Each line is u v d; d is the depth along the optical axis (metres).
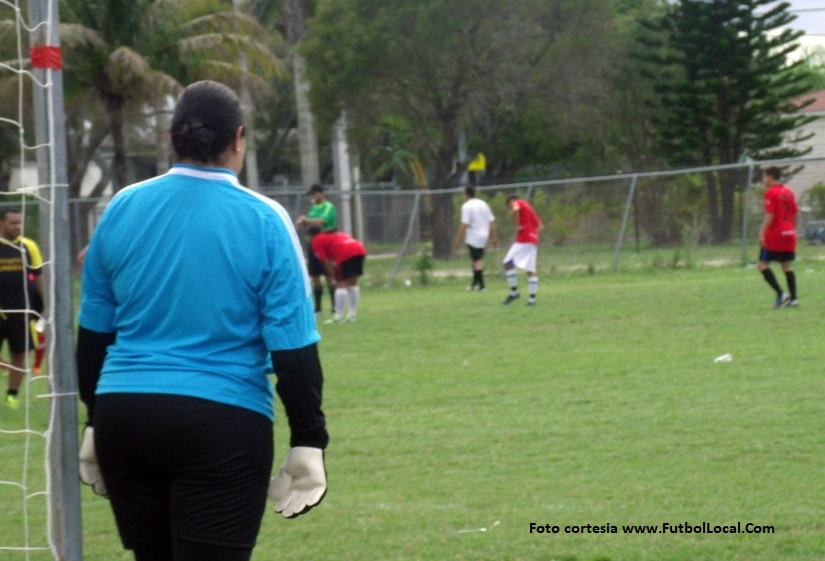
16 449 13.97
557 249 44.03
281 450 13.23
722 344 20.03
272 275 5.12
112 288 5.43
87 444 6.00
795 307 25.31
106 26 46.41
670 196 42.97
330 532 9.51
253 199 5.25
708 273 38.53
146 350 5.12
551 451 12.28
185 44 47.22
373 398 16.28
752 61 61.56
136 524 5.27
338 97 60.75
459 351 21.08
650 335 22.00
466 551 8.79
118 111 48.19
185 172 5.31
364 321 27.78
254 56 49.09
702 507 9.80
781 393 14.98
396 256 45.19
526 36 61.59
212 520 4.98
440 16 58.09
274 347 5.08
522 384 16.89
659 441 12.48
